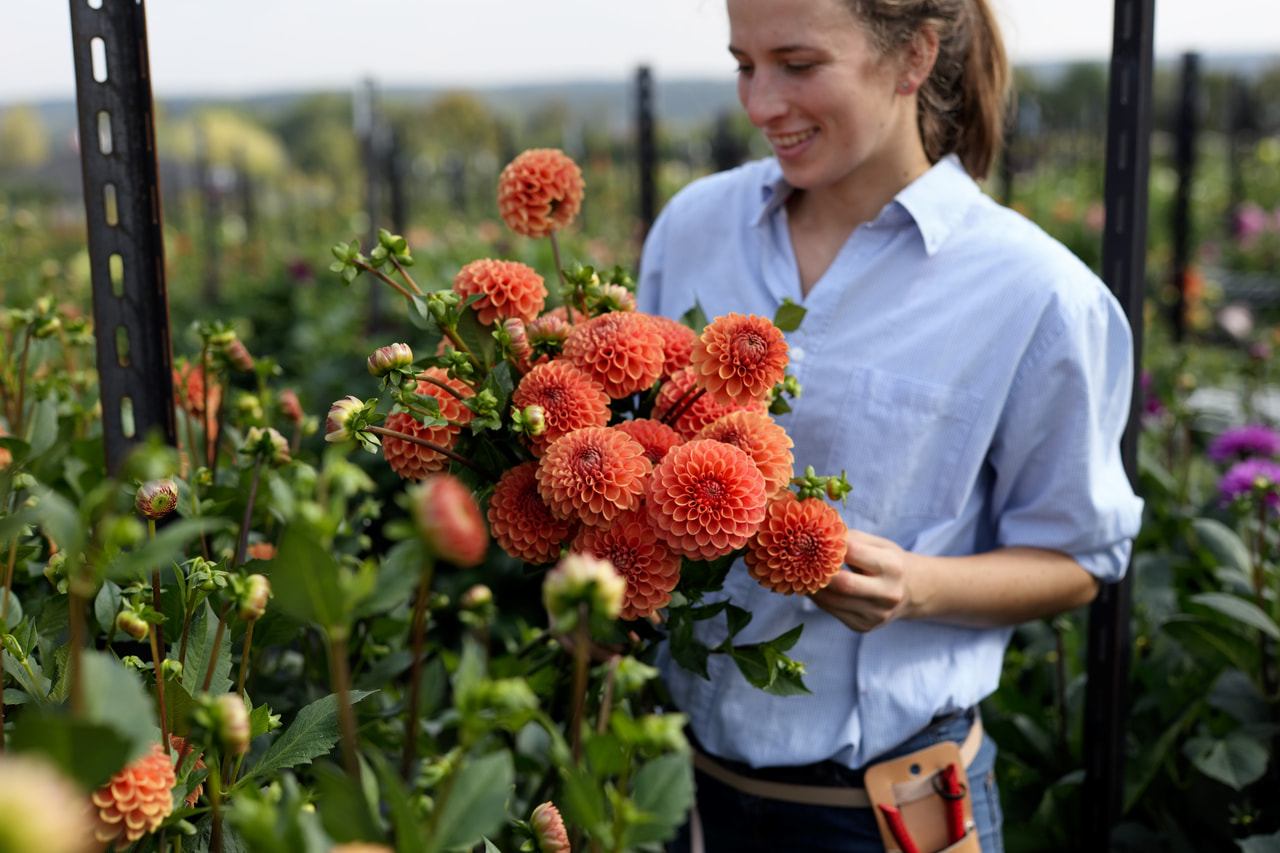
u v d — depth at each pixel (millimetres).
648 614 980
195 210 12172
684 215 1513
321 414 3521
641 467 949
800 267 1398
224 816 811
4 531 545
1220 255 8750
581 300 1148
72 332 1557
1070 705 1894
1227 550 1905
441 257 5629
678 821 612
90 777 500
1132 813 1879
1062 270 1261
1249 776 1617
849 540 1136
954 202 1305
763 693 1291
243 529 1063
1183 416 2592
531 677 1261
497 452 1033
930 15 1228
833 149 1241
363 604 588
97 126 1129
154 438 500
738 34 1226
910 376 1279
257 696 1253
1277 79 30984
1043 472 1298
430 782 686
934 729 1309
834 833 1293
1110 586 1618
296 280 5512
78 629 580
